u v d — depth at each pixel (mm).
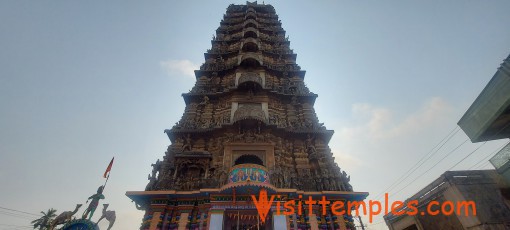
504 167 11273
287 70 30672
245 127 21344
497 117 10766
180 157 19016
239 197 15680
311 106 25781
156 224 15133
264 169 16766
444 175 12203
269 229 15766
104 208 14930
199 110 25000
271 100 25844
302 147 21250
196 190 16812
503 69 10141
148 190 16812
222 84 29250
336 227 15492
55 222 14109
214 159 19812
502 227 10344
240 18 43938
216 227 14367
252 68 29734
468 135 12305
